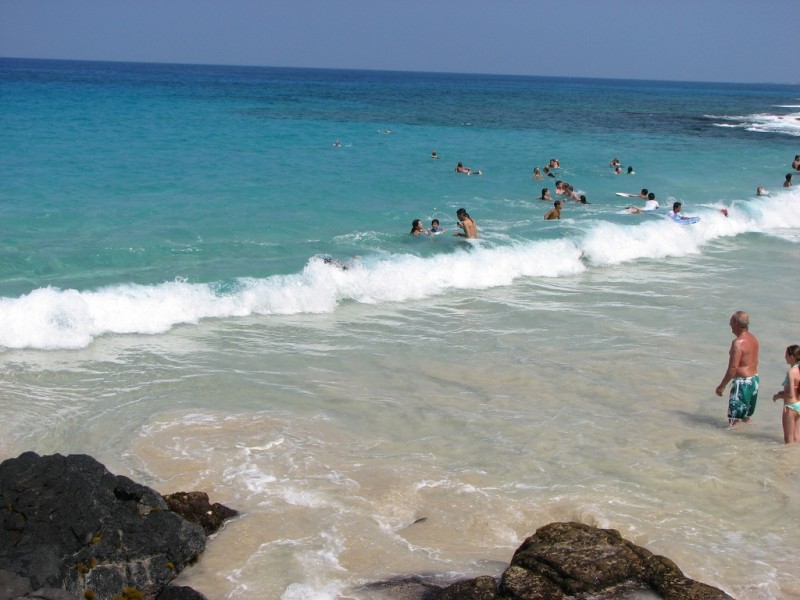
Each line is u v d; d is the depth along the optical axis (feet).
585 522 23.79
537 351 40.14
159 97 240.12
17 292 44.45
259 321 43.50
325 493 25.00
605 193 89.76
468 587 19.52
